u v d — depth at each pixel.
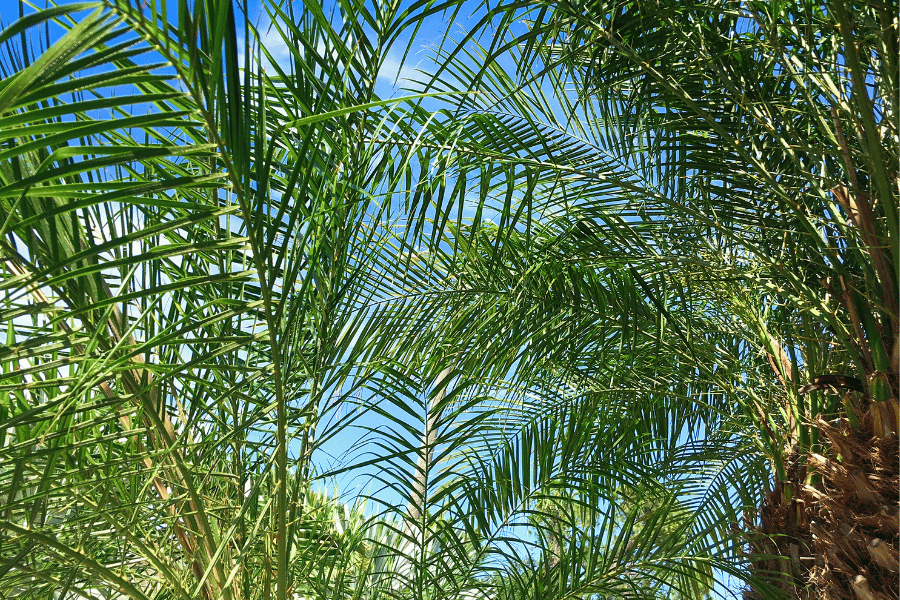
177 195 1.90
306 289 1.90
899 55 2.29
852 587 2.62
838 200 2.80
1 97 0.92
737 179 3.39
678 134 3.46
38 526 1.77
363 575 2.69
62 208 1.16
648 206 3.35
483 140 3.09
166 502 1.92
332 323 2.11
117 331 1.93
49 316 1.75
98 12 0.97
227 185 1.40
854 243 2.78
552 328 3.35
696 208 3.27
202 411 2.15
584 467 3.30
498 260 2.97
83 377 1.49
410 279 3.03
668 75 3.12
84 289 1.68
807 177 2.80
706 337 4.02
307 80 1.99
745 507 3.50
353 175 1.92
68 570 1.89
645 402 3.75
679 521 3.54
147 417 2.11
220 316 1.55
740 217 3.42
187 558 2.14
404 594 2.75
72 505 1.96
